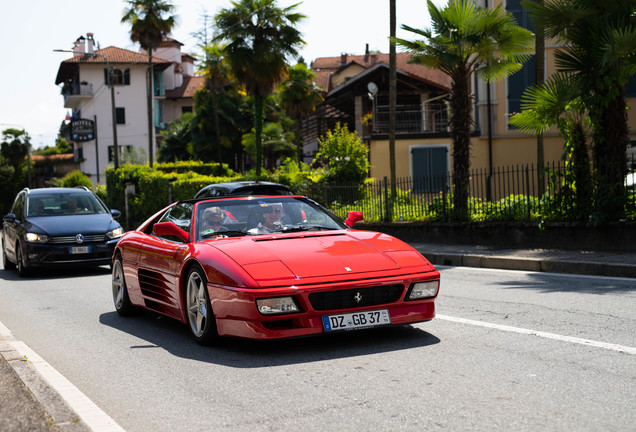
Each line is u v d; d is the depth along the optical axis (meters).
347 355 4.96
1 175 74.00
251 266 5.04
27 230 12.62
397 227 16.48
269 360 4.93
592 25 11.53
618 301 7.02
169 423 3.59
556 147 25.09
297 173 23.22
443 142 26.47
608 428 3.22
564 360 4.58
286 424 3.48
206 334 5.39
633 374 4.16
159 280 6.38
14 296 9.92
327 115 41.16
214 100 51.78
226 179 24.69
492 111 25.19
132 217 31.75
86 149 64.88
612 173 11.44
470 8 14.80
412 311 5.29
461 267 11.93
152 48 46.31
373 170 26.84
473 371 4.38
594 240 11.67
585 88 11.72
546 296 7.60
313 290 4.86
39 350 5.79
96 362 5.21
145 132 65.56
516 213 13.48
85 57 64.38
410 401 3.78
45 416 3.38
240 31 26.98
